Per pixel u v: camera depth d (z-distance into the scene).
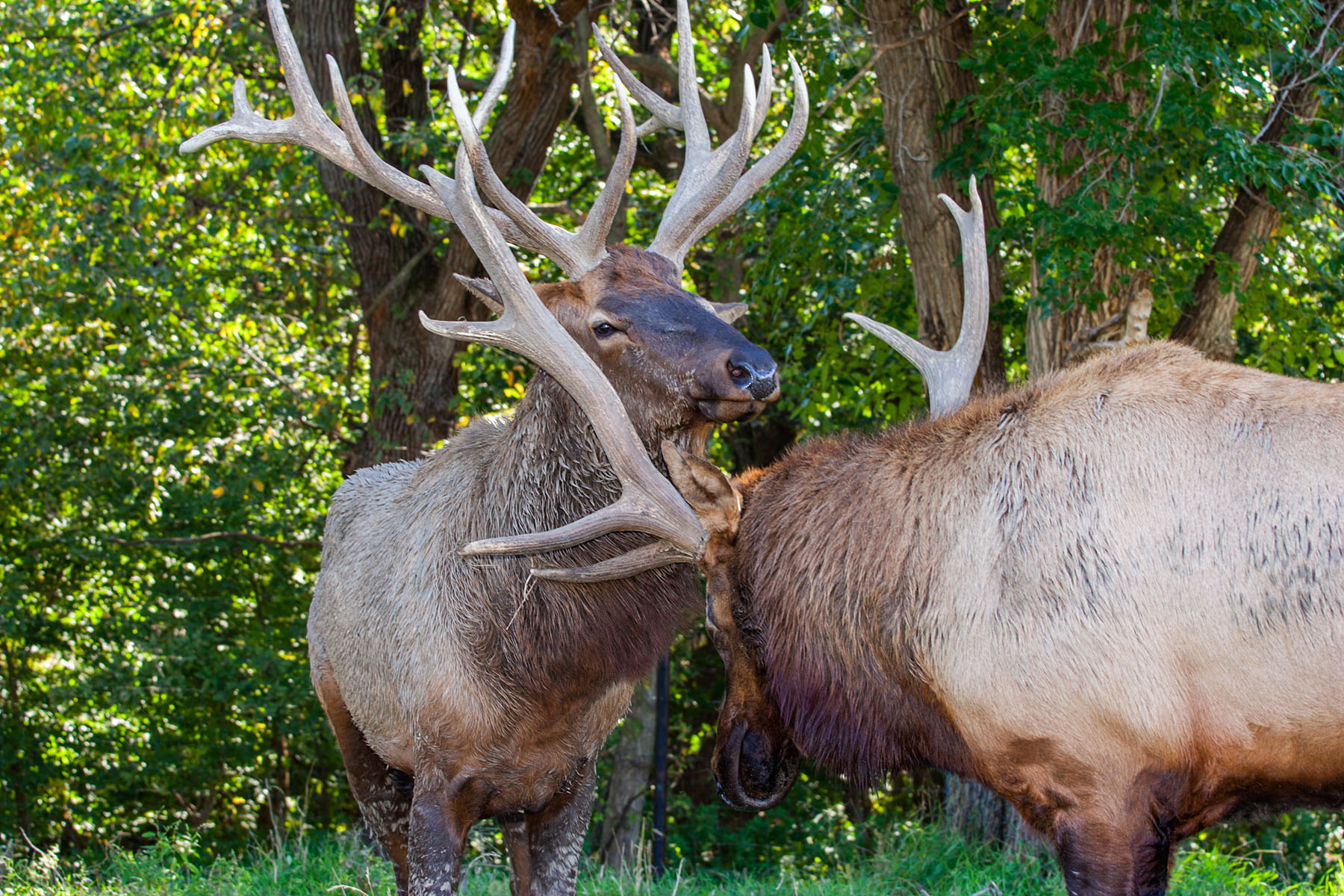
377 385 12.65
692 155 4.86
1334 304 10.52
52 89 12.56
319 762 16.31
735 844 13.89
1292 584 3.38
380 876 6.66
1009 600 3.63
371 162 4.64
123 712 14.19
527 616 4.31
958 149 8.70
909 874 7.47
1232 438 3.54
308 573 15.33
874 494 3.98
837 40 10.20
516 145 12.08
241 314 14.42
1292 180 7.93
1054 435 3.74
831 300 10.53
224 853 13.91
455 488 4.71
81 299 13.02
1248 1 7.84
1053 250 7.79
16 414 13.45
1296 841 10.69
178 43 13.08
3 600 13.59
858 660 3.97
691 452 4.28
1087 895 3.59
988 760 3.74
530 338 4.05
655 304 4.16
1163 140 8.50
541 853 4.79
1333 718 3.39
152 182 12.80
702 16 13.17
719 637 4.24
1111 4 8.37
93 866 7.68
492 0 13.48
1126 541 3.54
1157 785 3.59
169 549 14.84
